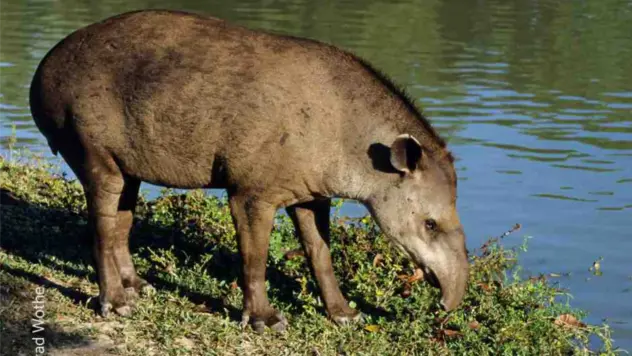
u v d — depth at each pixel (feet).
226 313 24.93
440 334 24.81
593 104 54.95
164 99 23.44
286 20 81.56
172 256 28.48
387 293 26.78
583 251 34.32
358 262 28.58
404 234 24.39
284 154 23.44
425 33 77.10
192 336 23.70
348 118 23.85
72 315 24.30
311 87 23.54
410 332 24.79
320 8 88.53
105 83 23.77
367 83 24.16
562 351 25.32
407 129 24.17
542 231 36.17
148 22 24.25
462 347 24.31
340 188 24.20
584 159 44.75
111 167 24.38
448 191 24.23
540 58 68.03
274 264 28.99
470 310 26.66
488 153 45.34
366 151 23.95
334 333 24.59
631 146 46.83
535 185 41.19
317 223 25.49
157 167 24.17
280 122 23.26
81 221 31.19
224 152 23.54
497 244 33.09
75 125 24.04
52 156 42.45
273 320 24.59
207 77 23.39
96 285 26.45
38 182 34.96
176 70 23.50
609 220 37.32
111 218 24.64
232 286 26.81
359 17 84.02
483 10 89.30
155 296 25.84
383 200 24.29
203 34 23.95
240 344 23.53
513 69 64.03
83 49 24.17
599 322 28.66
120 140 23.98
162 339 23.21
